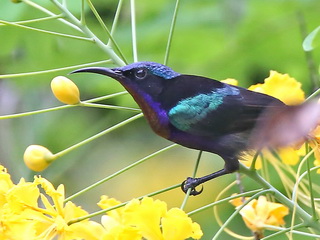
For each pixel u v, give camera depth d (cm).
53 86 739
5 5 1045
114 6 1123
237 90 709
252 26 1052
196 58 1090
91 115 1238
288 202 717
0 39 1071
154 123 729
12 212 683
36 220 686
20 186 687
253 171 721
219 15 1061
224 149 710
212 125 704
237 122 700
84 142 739
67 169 1267
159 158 1286
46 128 1220
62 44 1088
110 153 1284
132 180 1284
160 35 1072
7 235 679
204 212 1130
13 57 1105
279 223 778
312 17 1052
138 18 1098
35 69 1107
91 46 1088
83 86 1115
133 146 1290
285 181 816
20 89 1167
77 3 999
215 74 1098
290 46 1073
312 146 718
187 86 716
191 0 1078
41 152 741
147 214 661
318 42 723
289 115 558
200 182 720
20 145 1212
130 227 660
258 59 1089
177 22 1073
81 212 701
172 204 1261
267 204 776
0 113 1220
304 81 1088
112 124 1247
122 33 1084
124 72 723
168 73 723
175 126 719
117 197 1280
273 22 1051
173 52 1087
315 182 971
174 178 1279
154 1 1093
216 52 1082
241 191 795
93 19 1108
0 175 712
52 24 1073
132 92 725
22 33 1070
